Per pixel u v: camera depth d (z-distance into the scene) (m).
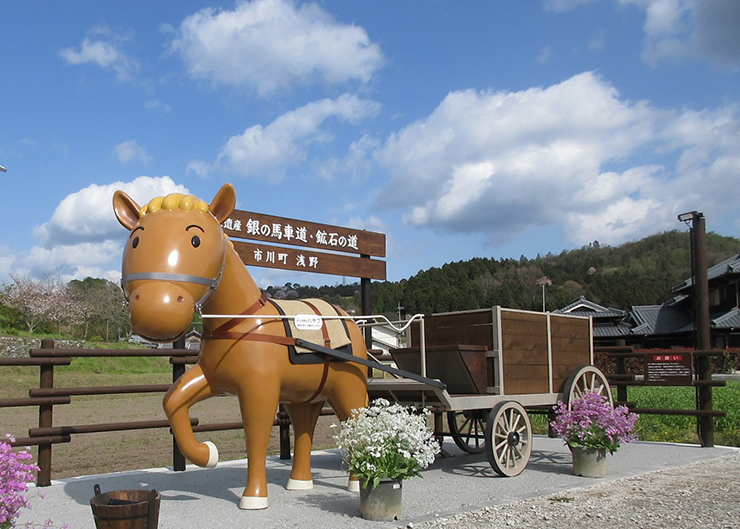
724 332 35.38
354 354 5.75
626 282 76.31
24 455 3.59
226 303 5.02
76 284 46.94
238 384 5.03
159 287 4.26
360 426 5.02
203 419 14.08
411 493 5.87
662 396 16.88
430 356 6.80
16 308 37.06
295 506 5.27
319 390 5.52
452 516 4.98
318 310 5.70
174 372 7.15
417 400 6.74
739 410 12.80
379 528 4.62
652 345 39.47
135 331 4.30
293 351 5.21
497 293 64.69
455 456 8.25
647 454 8.15
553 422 7.05
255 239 7.82
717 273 37.50
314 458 8.30
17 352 28.42
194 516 4.96
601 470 6.66
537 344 7.36
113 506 3.43
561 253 114.56
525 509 5.23
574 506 5.33
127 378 27.05
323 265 8.52
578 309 42.12
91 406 17.39
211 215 4.84
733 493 5.84
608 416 6.64
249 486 5.19
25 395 19.89
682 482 6.36
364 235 9.12
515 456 6.82
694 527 4.69
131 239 4.53
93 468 8.30
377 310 57.88
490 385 6.83
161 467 7.90
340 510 5.15
